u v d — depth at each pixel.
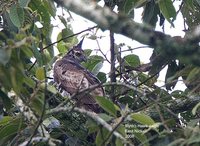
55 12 13.00
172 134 8.80
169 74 11.94
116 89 13.15
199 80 9.52
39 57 10.29
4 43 8.37
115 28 6.89
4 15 12.16
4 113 11.71
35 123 9.38
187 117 11.95
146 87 12.32
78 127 11.92
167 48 6.84
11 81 7.50
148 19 11.97
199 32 6.90
